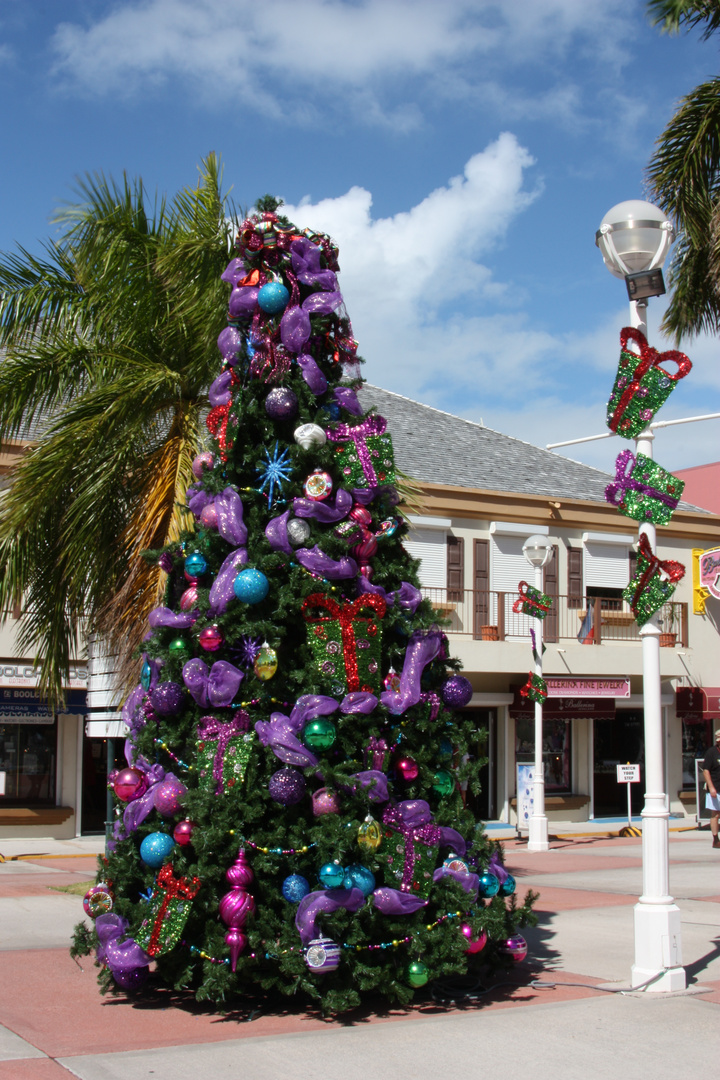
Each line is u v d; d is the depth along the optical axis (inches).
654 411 259.6
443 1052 190.2
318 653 221.8
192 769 228.4
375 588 233.1
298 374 244.1
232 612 224.5
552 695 824.9
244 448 240.5
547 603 655.8
